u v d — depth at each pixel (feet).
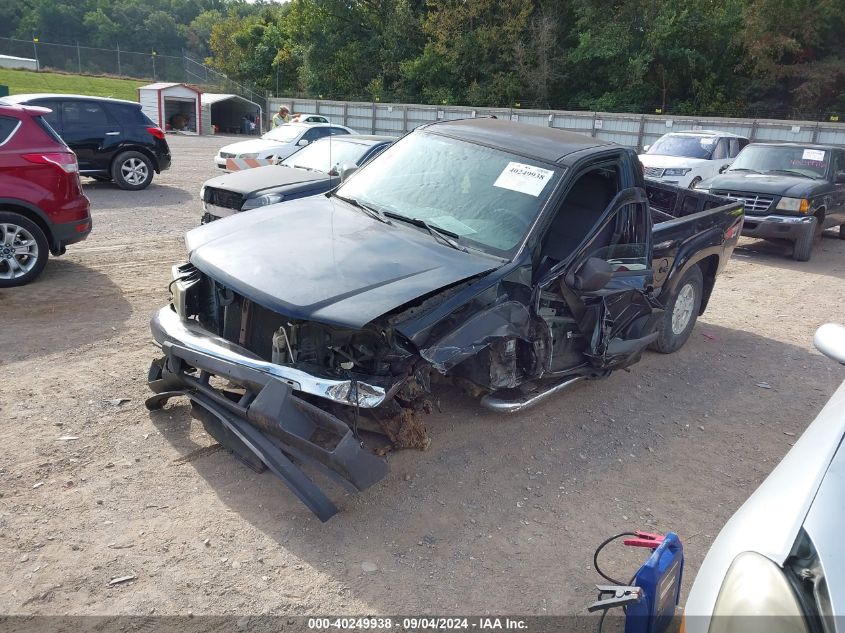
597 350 15.17
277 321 12.19
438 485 12.78
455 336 11.68
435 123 18.19
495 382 13.26
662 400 17.85
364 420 12.79
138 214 38.06
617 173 16.12
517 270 13.03
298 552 10.60
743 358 21.59
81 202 23.61
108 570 9.89
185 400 15.20
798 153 40.68
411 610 9.61
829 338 10.42
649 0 130.72
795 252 37.35
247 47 207.51
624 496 13.06
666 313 20.44
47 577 9.66
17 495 11.41
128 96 157.89
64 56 179.42
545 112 106.11
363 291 11.23
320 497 11.09
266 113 147.64
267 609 9.39
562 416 16.30
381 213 14.84
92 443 13.19
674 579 8.95
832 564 6.49
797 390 19.22
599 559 11.07
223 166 53.72
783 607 6.19
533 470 13.69
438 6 146.10
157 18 351.05
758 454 15.25
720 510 12.86
